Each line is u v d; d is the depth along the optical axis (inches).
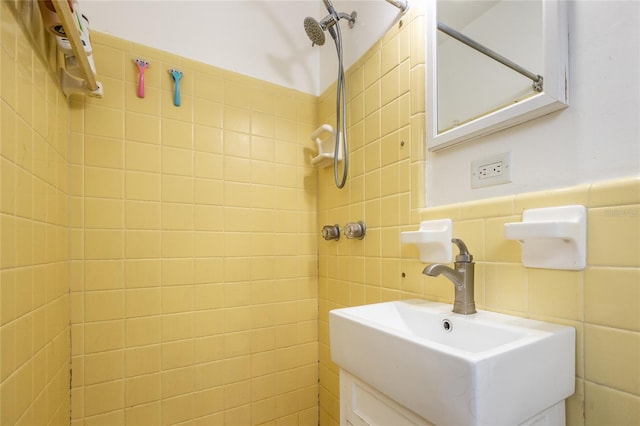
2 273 21.8
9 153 23.0
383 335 23.0
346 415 28.7
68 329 38.6
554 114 25.5
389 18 43.1
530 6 27.6
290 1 58.9
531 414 19.7
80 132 40.6
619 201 20.9
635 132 21.0
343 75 48.7
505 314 27.6
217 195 49.5
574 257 22.7
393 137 41.4
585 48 23.9
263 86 54.7
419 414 19.9
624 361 20.5
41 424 29.5
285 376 54.2
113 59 43.0
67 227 39.0
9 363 22.8
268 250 53.6
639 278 19.9
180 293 46.0
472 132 31.1
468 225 31.0
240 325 50.5
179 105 47.2
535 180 26.7
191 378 46.3
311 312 57.2
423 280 36.1
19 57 25.0
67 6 23.9
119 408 41.6
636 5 21.3
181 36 48.1
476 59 32.2
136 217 43.4
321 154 52.2
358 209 47.9
